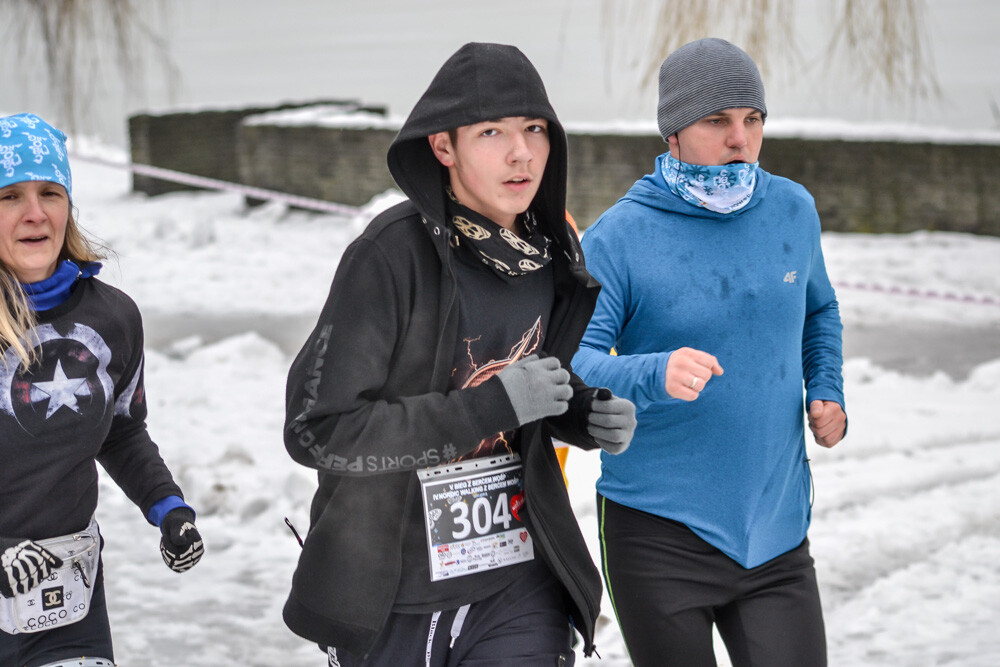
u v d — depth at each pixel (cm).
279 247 3025
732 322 641
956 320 2172
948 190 2841
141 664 938
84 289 592
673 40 1873
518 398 510
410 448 511
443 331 528
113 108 4581
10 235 557
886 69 2014
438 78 526
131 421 639
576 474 1251
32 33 2552
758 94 642
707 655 631
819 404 690
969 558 1120
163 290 2556
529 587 575
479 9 5981
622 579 648
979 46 4481
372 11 6141
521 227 576
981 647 931
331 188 3422
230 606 1055
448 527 551
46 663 580
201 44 5881
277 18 6197
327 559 541
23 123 561
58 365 574
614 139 2972
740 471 635
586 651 594
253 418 1623
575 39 5384
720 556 636
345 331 519
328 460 518
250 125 3494
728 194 645
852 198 2898
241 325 2236
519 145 520
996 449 1457
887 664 909
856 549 1146
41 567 562
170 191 3834
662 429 638
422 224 533
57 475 576
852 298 2333
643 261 647
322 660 952
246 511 1278
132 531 1243
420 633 557
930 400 1681
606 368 605
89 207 3625
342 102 4184
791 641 629
